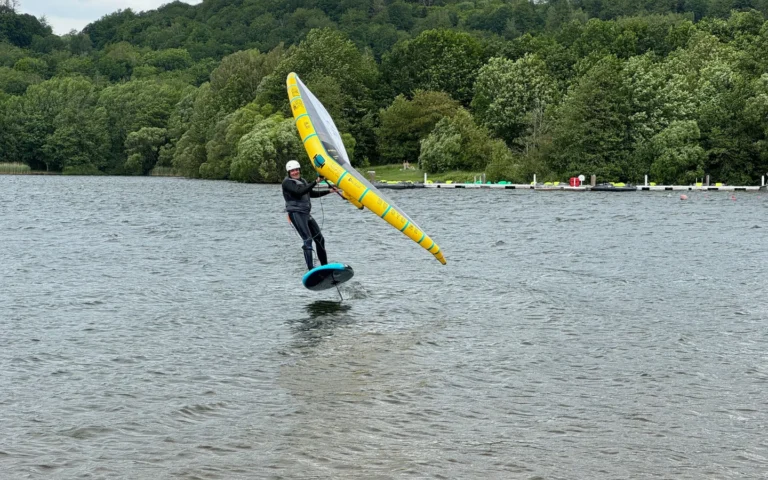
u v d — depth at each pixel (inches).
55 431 437.1
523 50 4921.3
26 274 964.0
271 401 483.2
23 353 591.2
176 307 763.4
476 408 471.2
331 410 467.5
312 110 771.4
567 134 3253.0
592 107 3253.0
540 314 721.0
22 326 680.4
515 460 402.0
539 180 3344.0
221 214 1951.3
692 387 510.6
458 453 409.4
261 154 3826.3
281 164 3890.3
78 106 6220.5
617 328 667.4
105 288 868.0
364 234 1408.7
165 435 431.8
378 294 823.1
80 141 6048.2
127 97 6205.7
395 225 726.5
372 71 5024.6
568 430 439.5
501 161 3410.4
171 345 615.5
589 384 516.1
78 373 541.0
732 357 578.9
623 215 1806.1
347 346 609.6
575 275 938.1
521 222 1636.3
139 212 2031.3
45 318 713.6
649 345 611.8
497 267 1002.7
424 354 585.6
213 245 1268.5
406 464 396.5
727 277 922.1
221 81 5167.3
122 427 442.9
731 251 1149.7
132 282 906.7
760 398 490.6
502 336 640.4
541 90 4156.0
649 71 3484.3
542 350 597.3
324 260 813.2
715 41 4320.9
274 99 4579.2
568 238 1325.0
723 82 3410.4
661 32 5054.1
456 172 3782.0
